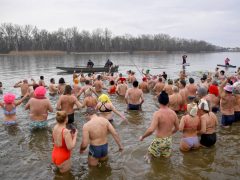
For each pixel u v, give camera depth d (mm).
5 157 6824
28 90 14250
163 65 49719
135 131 8797
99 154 6141
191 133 6832
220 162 6340
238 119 9562
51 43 124375
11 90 18125
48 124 9492
